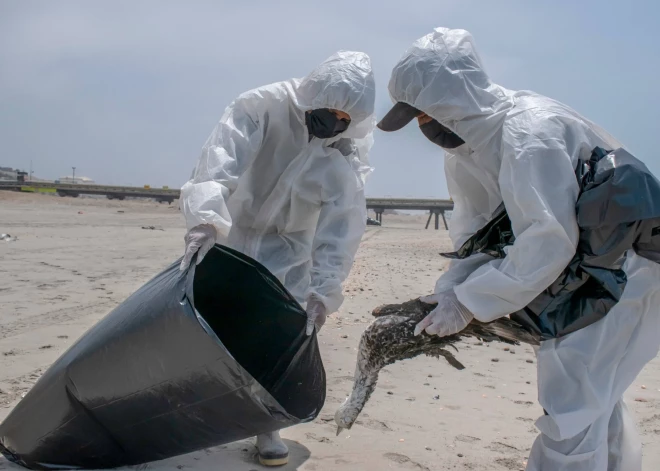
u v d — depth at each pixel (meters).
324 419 4.20
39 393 3.06
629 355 2.82
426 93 2.84
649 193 2.56
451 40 2.90
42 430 3.09
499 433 4.10
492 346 6.44
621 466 2.90
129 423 3.00
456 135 3.01
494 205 3.05
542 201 2.56
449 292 2.83
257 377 3.42
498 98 2.88
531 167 2.61
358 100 3.46
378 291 9.98
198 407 2.88
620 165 2.61
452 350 6.14
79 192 58.34
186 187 3.29
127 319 2.89
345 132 3.72
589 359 2.71
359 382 3.01
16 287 8.23
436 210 51.97
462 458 3.69
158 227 24.47
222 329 3.46
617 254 2.60
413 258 17.08
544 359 2.77
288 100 3.62
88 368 2.92
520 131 2.70
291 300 3.35
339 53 3.61
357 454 3.67
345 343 6.23
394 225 49.38
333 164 3.68
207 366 2.78
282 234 3.89
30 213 28.22
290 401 3.38
